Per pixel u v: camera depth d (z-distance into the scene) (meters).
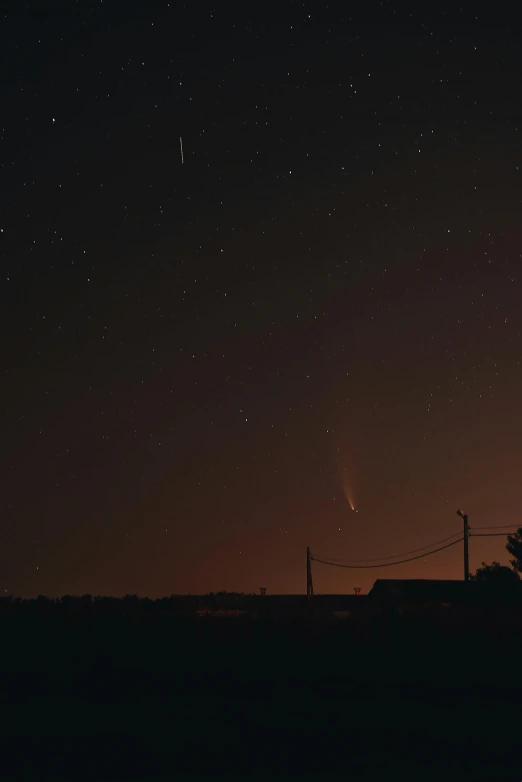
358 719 13.42
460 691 16.06
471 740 11.85
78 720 13.56
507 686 16.44
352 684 17.05
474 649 19.62
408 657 19.16
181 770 10.38
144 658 19.92
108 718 13.74
